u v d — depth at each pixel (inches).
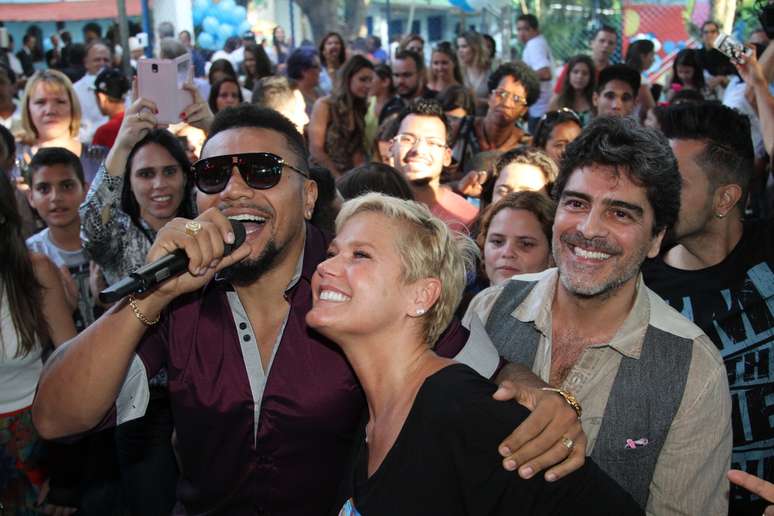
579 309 77.7
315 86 346.6
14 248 110.4
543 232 111.3
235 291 79.1
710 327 93.2
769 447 92.0
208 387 76.4
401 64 311.1
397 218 65.7
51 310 117.8
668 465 73.6
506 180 142.6
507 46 486.0
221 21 526.3
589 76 280.5
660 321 76.2
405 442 61.1
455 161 228.8
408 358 65.7
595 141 73.5
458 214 173.3
